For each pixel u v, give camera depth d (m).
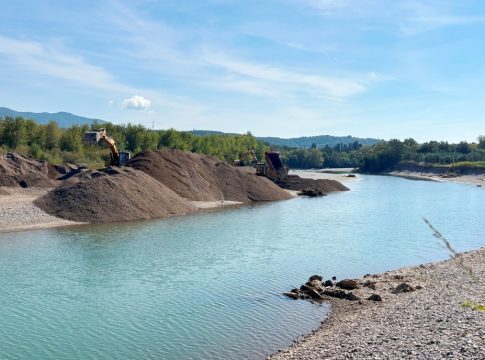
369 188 121.19
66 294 28.00
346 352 18.02
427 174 194.88
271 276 32.47
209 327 22.91
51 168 92.38
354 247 42.88
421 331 19.25
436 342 17.55
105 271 33.19
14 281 30.55
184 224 54.75
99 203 57.09
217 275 32.50
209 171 85.50
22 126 119.25
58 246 41.19
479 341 17.00
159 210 61.72
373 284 29.45
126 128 146.38
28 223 50.94
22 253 38.31
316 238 47.03
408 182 148.50
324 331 21.94
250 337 21.64
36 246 41.06
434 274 31.95
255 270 34.00
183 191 75.12
